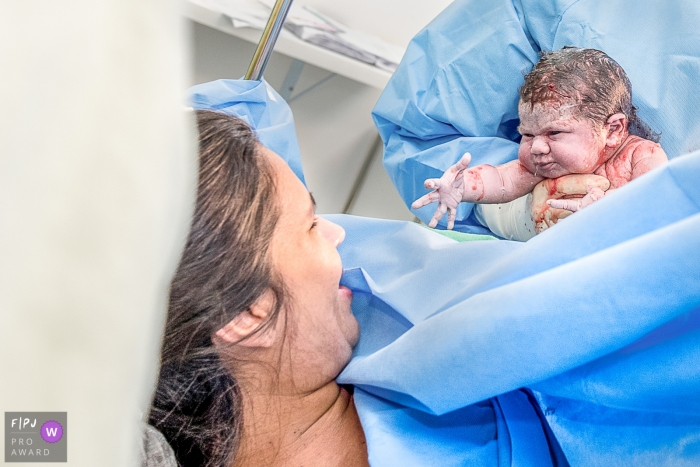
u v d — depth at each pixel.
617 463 0.54
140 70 0.25
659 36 1.16
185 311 0.47
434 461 0.57
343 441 0.60
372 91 1.83
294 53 1.45
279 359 0.55
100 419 0.23
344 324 0.64
